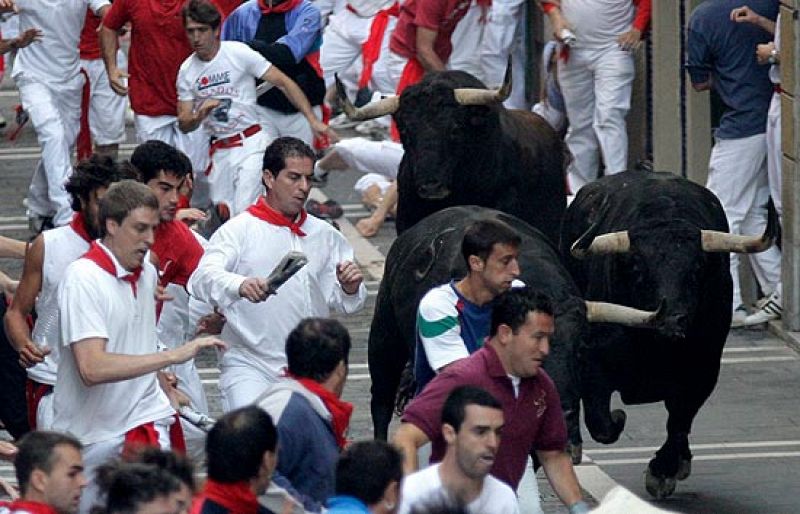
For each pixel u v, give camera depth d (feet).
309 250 85.40
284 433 64.90
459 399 61.57
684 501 96.84
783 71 126.41
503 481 68.85
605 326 91.15
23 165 180.86
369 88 161.68
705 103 145.07
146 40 139.74
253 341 84.23
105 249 74.84
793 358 123.95
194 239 87.30
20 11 147.74
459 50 165.68
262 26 137.49
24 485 59.72
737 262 130.93
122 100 159.43
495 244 73.10
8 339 82.38
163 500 53.47
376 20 161.48
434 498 47.57
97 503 56.03
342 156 149.18
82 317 73.56
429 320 74.23
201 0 128.16
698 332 93.20
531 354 67.46
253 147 130.11
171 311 88.22
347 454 56.85
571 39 150.30
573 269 98.73
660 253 88.69
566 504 69.82
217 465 58.80
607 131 152.05
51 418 78.79
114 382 73.67
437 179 103.24
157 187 84.28
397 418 110.83
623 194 94.48
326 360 66.18
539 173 110.63
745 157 131.75
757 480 100.01
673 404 96.17
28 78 149.18
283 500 62.28
